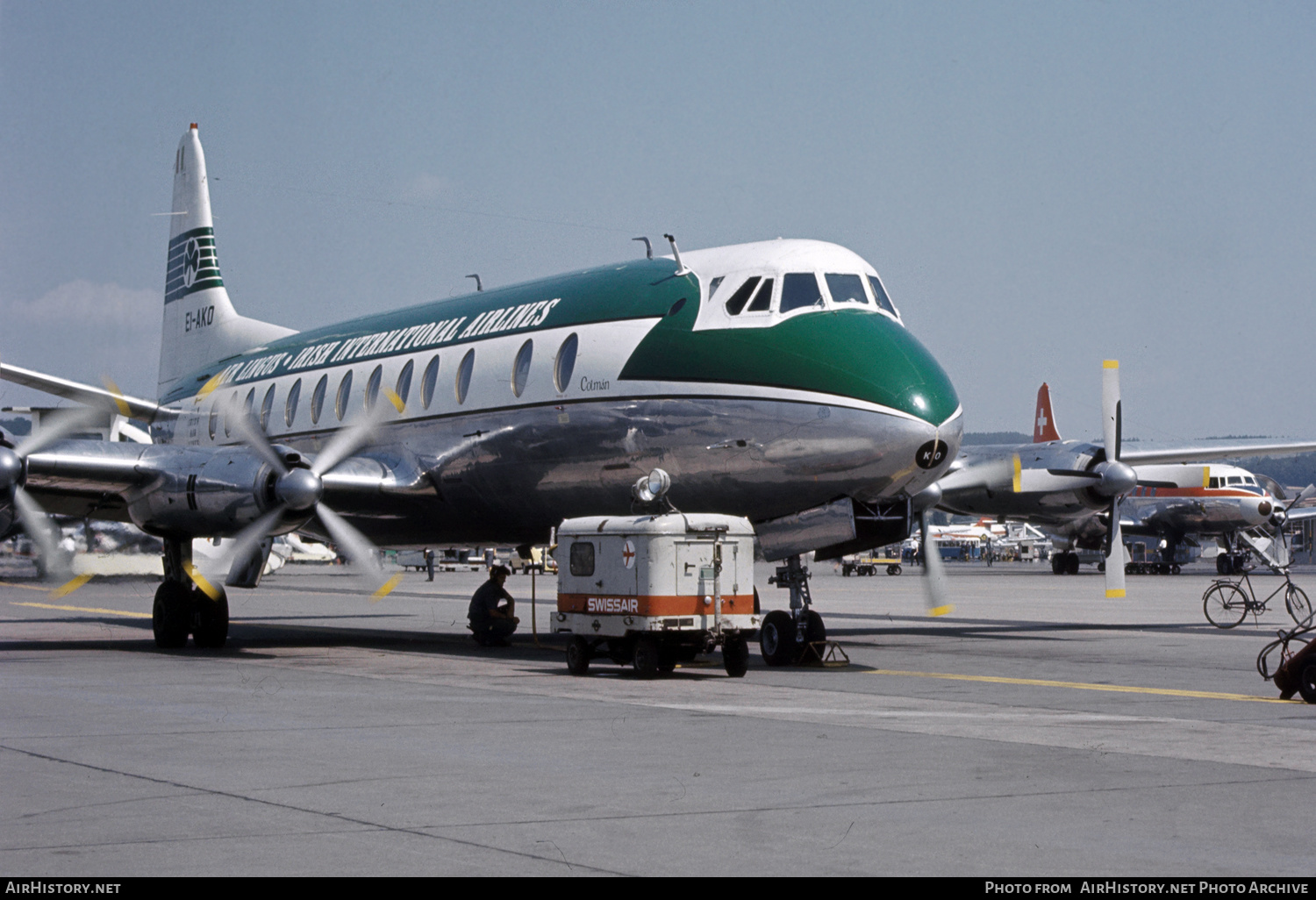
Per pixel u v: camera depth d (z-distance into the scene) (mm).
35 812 7324
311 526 20219
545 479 18797
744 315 16875
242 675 15172
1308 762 9141
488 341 19844
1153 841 6773
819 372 16078
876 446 15766
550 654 18906
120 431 32656
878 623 26281
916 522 19344
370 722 11016
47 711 11672
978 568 79312
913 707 12258
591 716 11453
